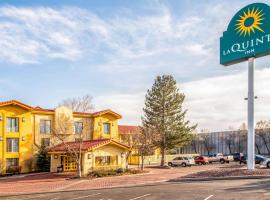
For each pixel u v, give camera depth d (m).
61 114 47.56
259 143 79.50
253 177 27.69
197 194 20.17
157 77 53.25
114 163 40.72
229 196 18.81
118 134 59.09
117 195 21.78
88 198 21.19
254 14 31.38
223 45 33.97
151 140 45.03
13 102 43.28
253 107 31.31
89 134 50.94
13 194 25.28
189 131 52.84
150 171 40.97
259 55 31.12
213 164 56.41
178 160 51.91
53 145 45.72
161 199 19.09
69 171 42.09
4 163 42.34
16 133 44.00
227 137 85.50
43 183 31.84
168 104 52.00
